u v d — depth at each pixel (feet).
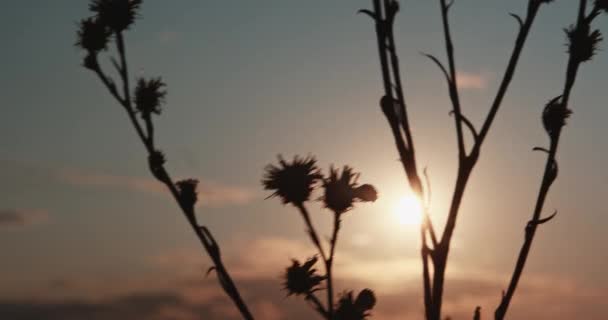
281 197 6.31
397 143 6.70
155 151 6.95
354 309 6.05
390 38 6.78
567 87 7.37
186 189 6.73
